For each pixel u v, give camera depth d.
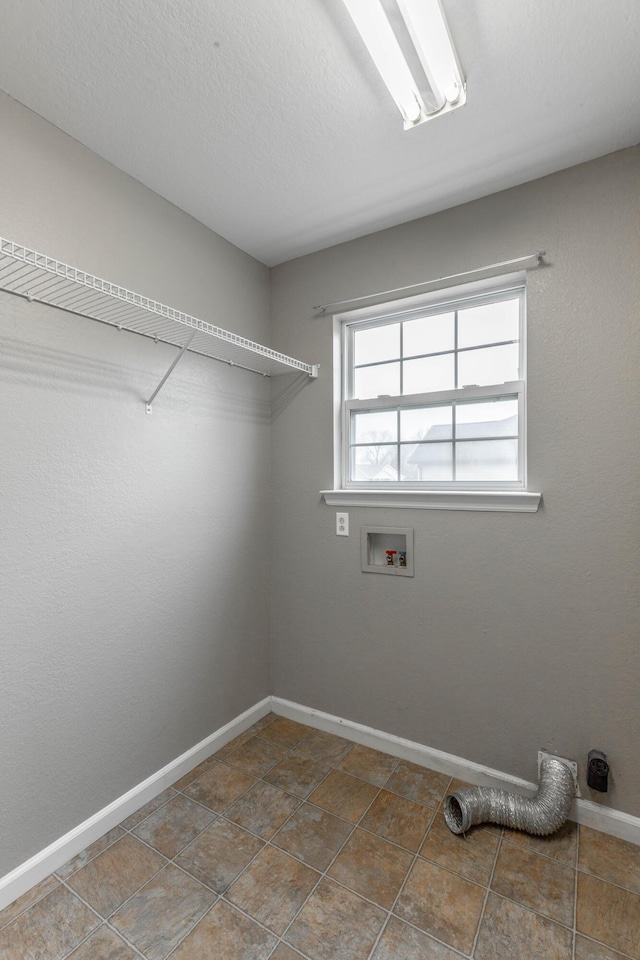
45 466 1.44
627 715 1.58
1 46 1.19
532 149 1.57
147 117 1.43
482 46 1.20
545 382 1.71
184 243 1.92
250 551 2.30
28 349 1.40
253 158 1.62
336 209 1.92
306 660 2.32
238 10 1.11
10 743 1.36
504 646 1.80
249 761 2.01
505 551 1.79
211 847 1.53
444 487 2.02
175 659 1.90
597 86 1.31
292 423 2.35
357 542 2.14
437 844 1.54
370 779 1.89
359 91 1.34
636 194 1.55
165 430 1.85
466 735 1.89
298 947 1.21
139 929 1.25
